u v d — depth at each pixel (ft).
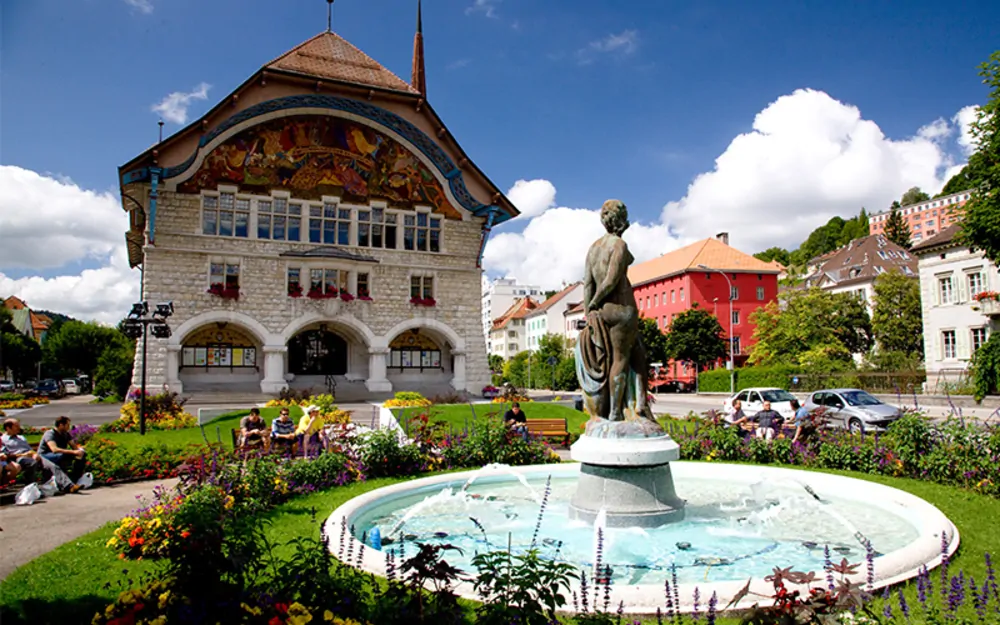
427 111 138.00
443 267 141.49
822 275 263.49
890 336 189.88
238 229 125.59
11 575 23.32
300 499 36.88
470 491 39.45
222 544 17.10
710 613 14.16
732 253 251.19
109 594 21.34
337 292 130.21
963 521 28.63
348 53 140.97
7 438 44.91
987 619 15.84
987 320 129.08
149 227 116.78
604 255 31.30
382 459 44.70
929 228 473.67
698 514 32.12
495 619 13.41
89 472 43.47
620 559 24.75
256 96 123.24
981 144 91.45
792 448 47.75
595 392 31.42
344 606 15.33
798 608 12.46
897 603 18.16
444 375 146.61
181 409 90.27
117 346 217.15
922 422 42.39
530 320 388.78
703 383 193.57
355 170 134.82
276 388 124.16
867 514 32.04
